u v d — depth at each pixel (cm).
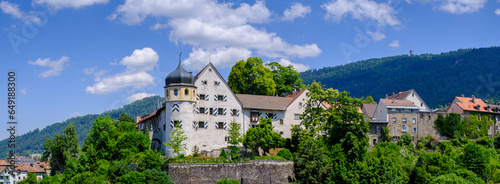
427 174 8831
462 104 12325
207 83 9738
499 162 10144
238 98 10194
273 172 8544
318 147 8981
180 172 7844
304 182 8488
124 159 8619
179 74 9325
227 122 9838
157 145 9725
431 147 11119
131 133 9225
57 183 8394
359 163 8594
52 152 11575
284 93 12038
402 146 10588
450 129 11588
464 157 9544
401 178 8581
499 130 12475
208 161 8138
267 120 9494
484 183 8850
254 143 9025
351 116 9494
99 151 8844
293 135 9800
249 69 11306
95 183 7556
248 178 8312
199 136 9500
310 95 10062
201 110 9600
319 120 9856
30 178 11794
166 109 9344
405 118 11575
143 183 7319
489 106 12519
